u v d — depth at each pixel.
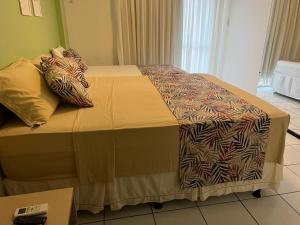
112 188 1.49
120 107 1.69
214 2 4.25
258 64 3.77
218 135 1.48
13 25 1.78
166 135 1.43
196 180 1.56
